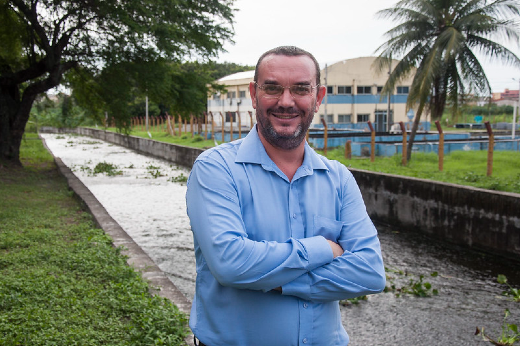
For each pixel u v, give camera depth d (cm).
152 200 1439
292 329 186
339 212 209
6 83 1688
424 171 1376
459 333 562
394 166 1502
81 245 694
